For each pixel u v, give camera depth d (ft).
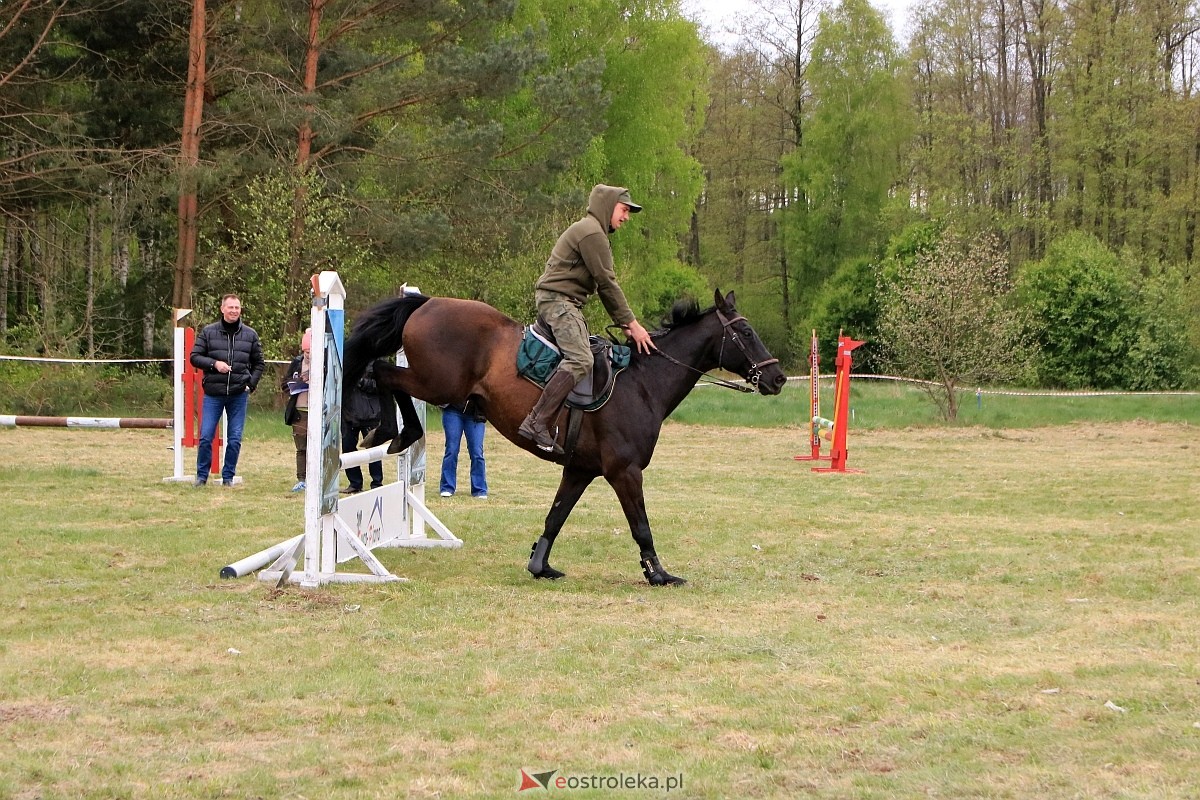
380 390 25.44
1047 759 14.30
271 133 81.30
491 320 25.11
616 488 25.64
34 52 78.38
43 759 13.70
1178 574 27.27
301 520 33.27
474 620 21.66
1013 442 69.36
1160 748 14.65
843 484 47.26
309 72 81.87
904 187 174.91
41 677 17.07
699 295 152.76
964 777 13.61
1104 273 121.49
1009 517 37.73
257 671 17.84
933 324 83.87
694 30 139.64
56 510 34.30
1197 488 46.11
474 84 84.48
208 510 35.14
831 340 154.10
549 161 94.22
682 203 147.95
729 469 53.36
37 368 76.02
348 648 19.39
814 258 169.99
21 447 55.42
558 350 24.48
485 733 15.19
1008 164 155.33
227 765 13.78
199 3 78.13
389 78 83.15
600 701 16.62
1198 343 123.03
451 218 90.38
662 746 14.69
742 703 16.58
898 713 16.22
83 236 99.71
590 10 135.03
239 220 86.17
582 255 24.68
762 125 186.70
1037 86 154.30
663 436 72.23
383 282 94.17
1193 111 131.95
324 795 12.92
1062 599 24.56
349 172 85.81
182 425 42.29
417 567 27.43
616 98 136.77
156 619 21.04
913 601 24.23
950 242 88.43
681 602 23.85
